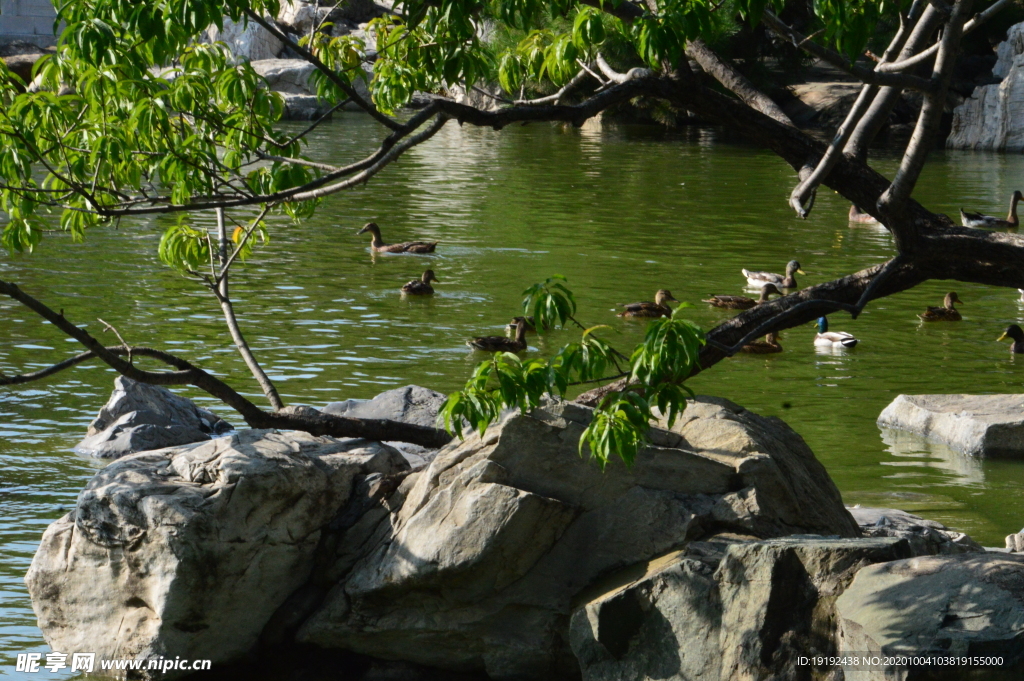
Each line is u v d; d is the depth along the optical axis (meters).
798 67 72.12
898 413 18.52
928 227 9.48
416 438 11.87
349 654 10.05
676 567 8.81
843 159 9.68
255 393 19.20
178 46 9.50
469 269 31.27
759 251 35.12
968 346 24.61
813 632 8.25
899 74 7.86
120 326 23.48
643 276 30.95
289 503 10.20
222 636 9.95
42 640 10.33
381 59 10.49
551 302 8.05
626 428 7.92
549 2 8.62
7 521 13.11
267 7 10.30
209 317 24.62
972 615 7.39
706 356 10.41
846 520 10.73
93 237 33.38
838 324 26.59
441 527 9.62
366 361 21.62
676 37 7.63
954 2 8.09
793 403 20.02
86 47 8.02
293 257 32.00
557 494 9.92
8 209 10.49
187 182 9.85
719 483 9.96
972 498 14.97
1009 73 69.44
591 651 9.04
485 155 59.88
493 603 9.68
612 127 77.56
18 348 21.48
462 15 8.13
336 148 58.06
